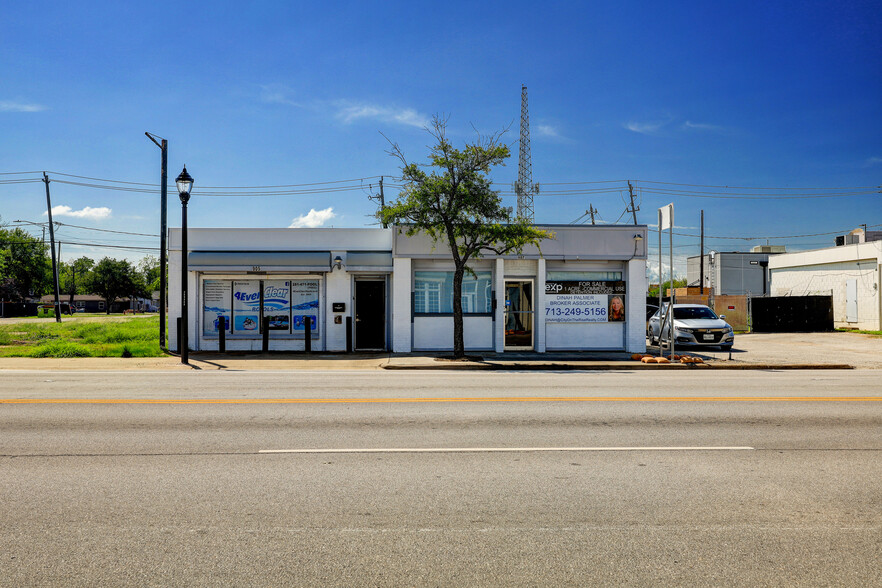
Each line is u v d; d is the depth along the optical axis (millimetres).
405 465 5938
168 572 3652
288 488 5215
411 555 3910
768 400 9984
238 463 5980
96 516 4547
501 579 3596
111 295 103125
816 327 30906
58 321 46750
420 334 18875
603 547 4051
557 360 16812
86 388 11367
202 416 8398
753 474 5703
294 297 19375
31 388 11383
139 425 7766
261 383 12273
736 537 4234
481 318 19000
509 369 15586
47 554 3895
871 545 4117
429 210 16328
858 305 32031
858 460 6203
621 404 9516
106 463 5953
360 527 4367
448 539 4164
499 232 16141
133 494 5043
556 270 19172
